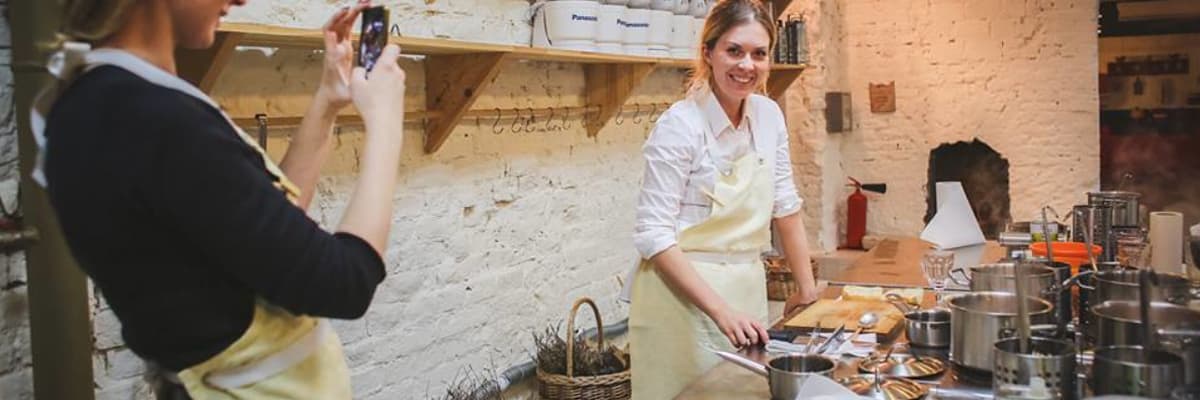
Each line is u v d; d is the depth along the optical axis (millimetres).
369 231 1441
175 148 1277
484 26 3557
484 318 3609
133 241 1329
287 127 2840
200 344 1418
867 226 6438
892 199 6355
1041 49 5906
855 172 6449
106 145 1288
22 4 2104
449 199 3406
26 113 2137
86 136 1296
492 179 3617
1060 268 2418
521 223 3791
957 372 2008
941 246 4004
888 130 6324
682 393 1972
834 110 6195
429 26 3289
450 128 3232
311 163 1725
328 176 2971
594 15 3588
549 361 3643
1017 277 1794
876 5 6254
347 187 3045
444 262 3396
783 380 1837
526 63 3754
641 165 4660
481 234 3574
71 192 1315
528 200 3824
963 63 6094
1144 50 6805
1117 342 1833
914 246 4117
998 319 1914
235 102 2686
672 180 2684
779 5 5004
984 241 4070
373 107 1534
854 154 6438
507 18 3684
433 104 3250
